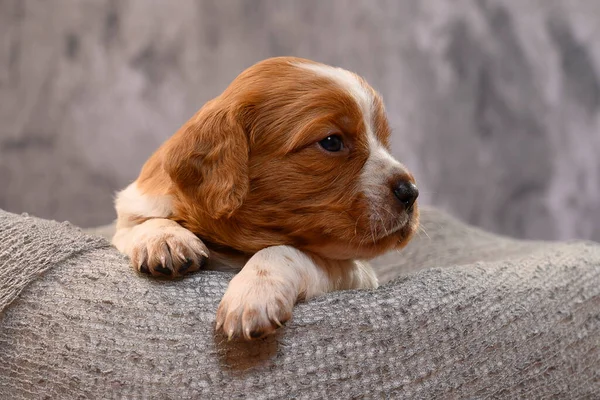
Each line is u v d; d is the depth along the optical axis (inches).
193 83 44.2
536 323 22.0
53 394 20.4
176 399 19.8
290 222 21.3
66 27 43.3
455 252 28.6
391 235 21.6
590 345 22.7
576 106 47.9
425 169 47.4
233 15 44.1
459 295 21.4
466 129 47.5
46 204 44.3
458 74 47.1
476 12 46.7
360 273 23.1
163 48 44.0
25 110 43.5
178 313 20.3
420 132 47.1
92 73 43.7
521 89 47.4
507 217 48.5
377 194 21.4
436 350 20.7
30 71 43.3
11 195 44.1
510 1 46.7
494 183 48.0
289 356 20.0
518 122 47.8
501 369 21.3
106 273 21.0
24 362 20.6
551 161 48.1
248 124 21.4
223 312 19.9
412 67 46.4
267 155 21.3
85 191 44.4
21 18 42.9
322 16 44.9
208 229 21.6
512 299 22.0
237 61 44.3
